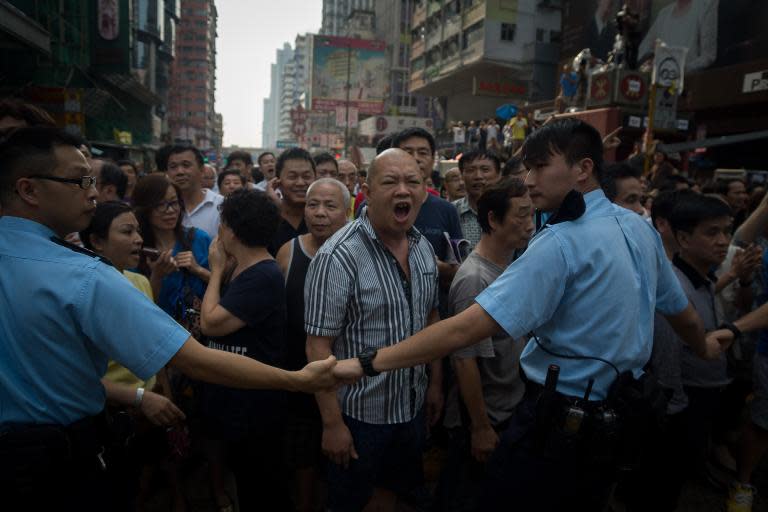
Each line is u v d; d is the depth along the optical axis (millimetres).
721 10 17875
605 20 24328
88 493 1519
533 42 31609
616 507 3000
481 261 2602
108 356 1584
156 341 1482
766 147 16656
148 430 2529
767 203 3412
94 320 1430
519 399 2617
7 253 1419
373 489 2432
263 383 1704
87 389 1502
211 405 2574
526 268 1680
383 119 46656
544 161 1766
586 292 1689
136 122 36188
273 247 3699
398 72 56562
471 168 3922
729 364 3434
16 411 1414
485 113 36469
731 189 6195
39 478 1371
